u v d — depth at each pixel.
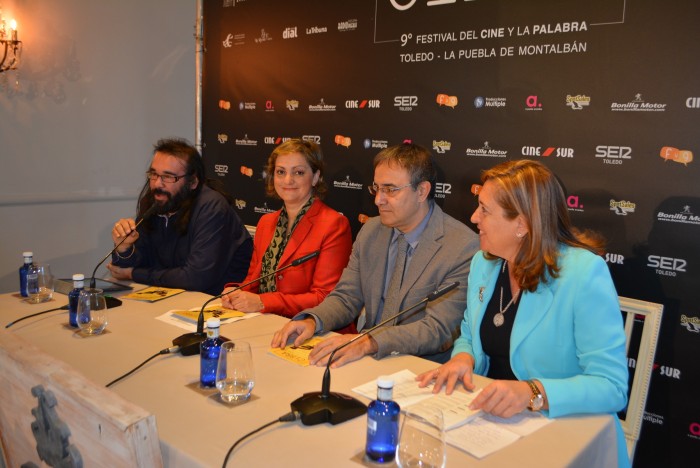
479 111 2.70
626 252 2.34
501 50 2.60
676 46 2.18
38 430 1.10
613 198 2.36
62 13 3.64
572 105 2.43
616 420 1.44
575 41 2.40
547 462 1.12
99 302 1.83
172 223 2.78
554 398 1.30
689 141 2.18
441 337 1.90
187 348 1.65
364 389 1.44
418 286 2.07
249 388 1.36
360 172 3.18
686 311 2.22
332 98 3.26
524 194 1.51
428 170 2.13
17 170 3.57
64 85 3.71
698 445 2.24
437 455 1.00
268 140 3.62
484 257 1.74
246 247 2.97
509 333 1.62
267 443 1.15
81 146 3.83
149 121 4.15
